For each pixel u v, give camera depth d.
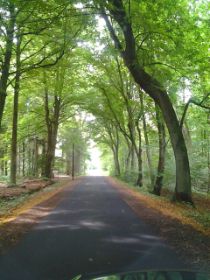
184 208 20.75
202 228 13.77
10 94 42.78
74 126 66.25
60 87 36.62
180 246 10.65
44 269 8.34
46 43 23.31
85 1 17.81
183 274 2.68
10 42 20.30
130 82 41.03
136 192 31.45
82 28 23.44
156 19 19.31
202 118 36.06
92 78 40.62
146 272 2.74
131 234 12.31
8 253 9.80
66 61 30.70
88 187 38.00
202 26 21.42
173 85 26.06
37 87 37.50
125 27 20.34
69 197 25.73
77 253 9.73
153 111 35.19
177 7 19.33
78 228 13.33
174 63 21.84
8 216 16.69
